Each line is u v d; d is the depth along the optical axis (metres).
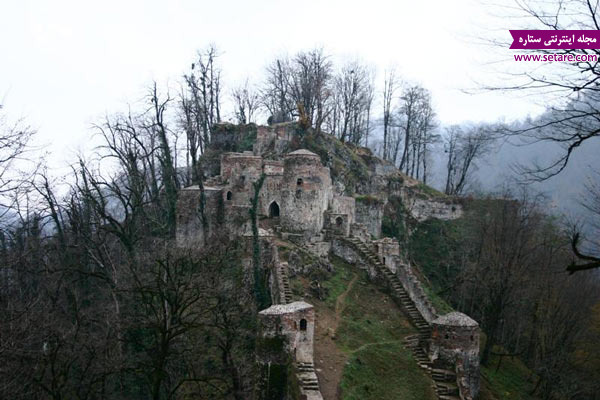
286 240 44.22
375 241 46.03
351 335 33.81
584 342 44.72
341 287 40.62
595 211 18.88
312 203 45.50
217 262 36.97
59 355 26.61
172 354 29.53
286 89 80.00
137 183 43.53
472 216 62.56
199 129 67.00
